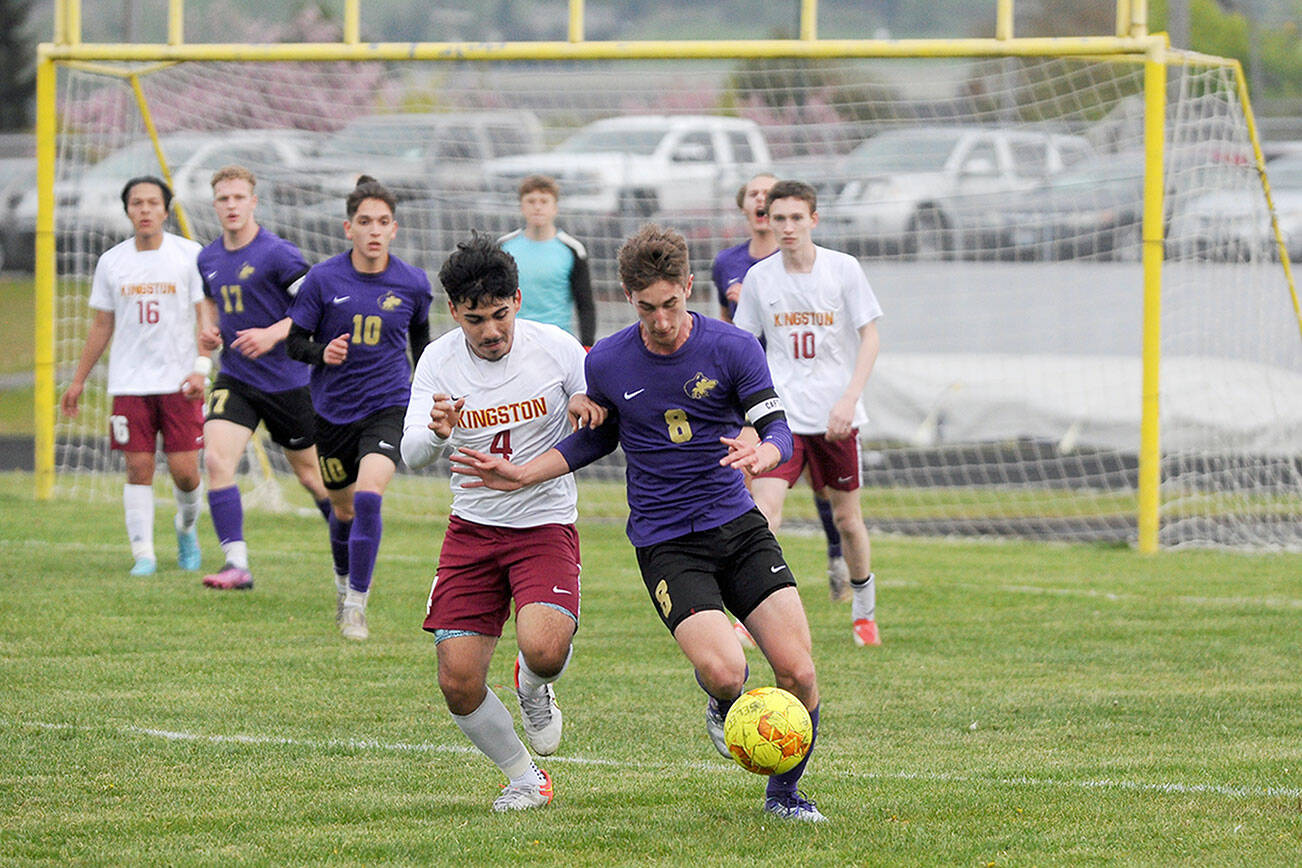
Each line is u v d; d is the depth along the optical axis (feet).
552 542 57.77
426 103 238.68
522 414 59.06
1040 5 423.64
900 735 70.74
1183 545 143.64
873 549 141.08
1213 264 153.69
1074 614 104.68
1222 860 49.47
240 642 89.92
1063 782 60.70
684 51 139.95
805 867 48.67
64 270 162.61
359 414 92.32
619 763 64.75
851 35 465.88
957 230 191.52
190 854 49.96
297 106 208.54
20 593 103.19
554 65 270.05
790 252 90.94
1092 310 185.68
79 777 60.70
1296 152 246.68
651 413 56.34
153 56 151.64
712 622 54.54
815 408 90.94
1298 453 156.56
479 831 52.85
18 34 425.69
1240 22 411.95
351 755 65.46
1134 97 179.22
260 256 103.04
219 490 106.32
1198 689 81.20
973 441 185.78
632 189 210.79
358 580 91.40
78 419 196.44
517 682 58.39
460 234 189.16
